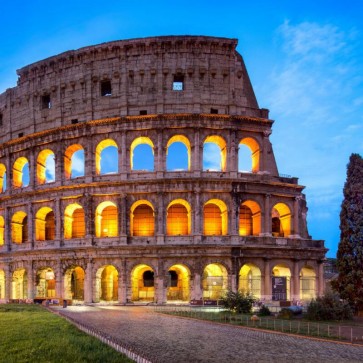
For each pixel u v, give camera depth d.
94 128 76.81
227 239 71.44
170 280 74.50
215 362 25.56
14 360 23.53
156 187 72.81
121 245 71.50
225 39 77.38
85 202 75.12
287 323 44.22
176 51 77.00
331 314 49.50
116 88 77.38
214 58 77.25
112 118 75.38
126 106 76.06
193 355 27.38
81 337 31.91
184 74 76.56
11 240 82.19
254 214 76.56
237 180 72.31
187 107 75.56
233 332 37.84
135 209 77.00
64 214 77.00
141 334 35.72
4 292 81.69
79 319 46.75
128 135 75.88
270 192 74.50
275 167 79.56
